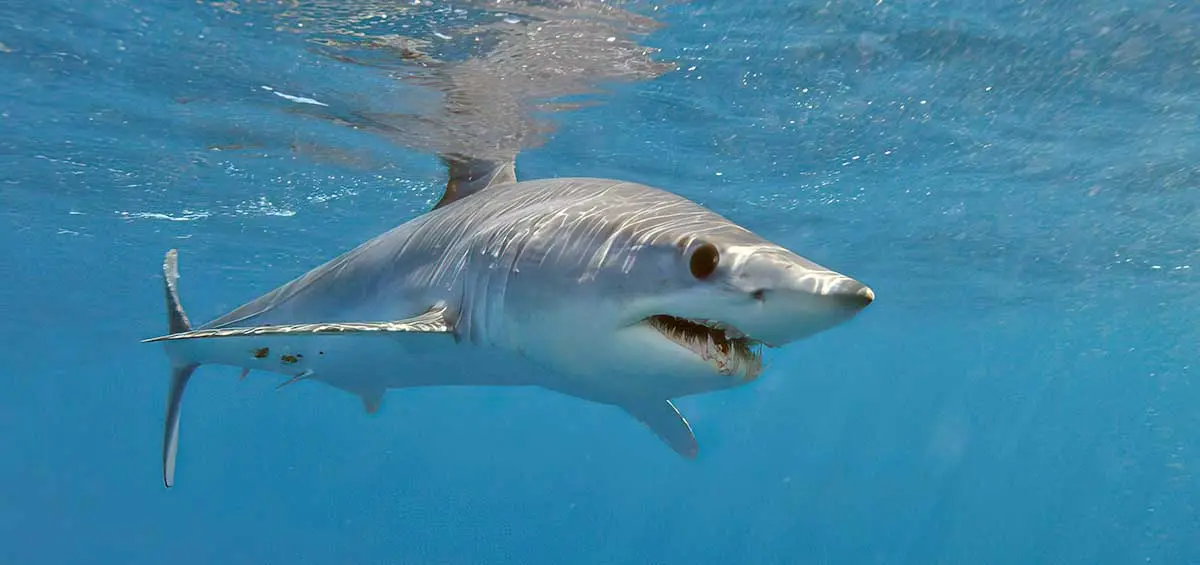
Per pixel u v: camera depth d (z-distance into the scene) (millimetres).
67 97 9258
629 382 3449
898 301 24750
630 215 3381
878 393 53344
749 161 11648
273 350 4672
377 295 4270
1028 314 26812
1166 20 7473
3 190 13461
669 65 8391
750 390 50750
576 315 3316
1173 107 9570
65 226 16094
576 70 8477
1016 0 7195
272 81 8750
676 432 4344
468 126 10094
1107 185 12711
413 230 4352
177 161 11680
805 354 38188
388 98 9180
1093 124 10141
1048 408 54344
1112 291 22391
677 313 3061
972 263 19047
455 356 3846
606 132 10398
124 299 24500
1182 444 55000
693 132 10445
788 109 9695
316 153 11195
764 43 7934
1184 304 24000
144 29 7570
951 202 13891
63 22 7434
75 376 42688
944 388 51469
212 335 3500
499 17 7242
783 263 2900
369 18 7285
